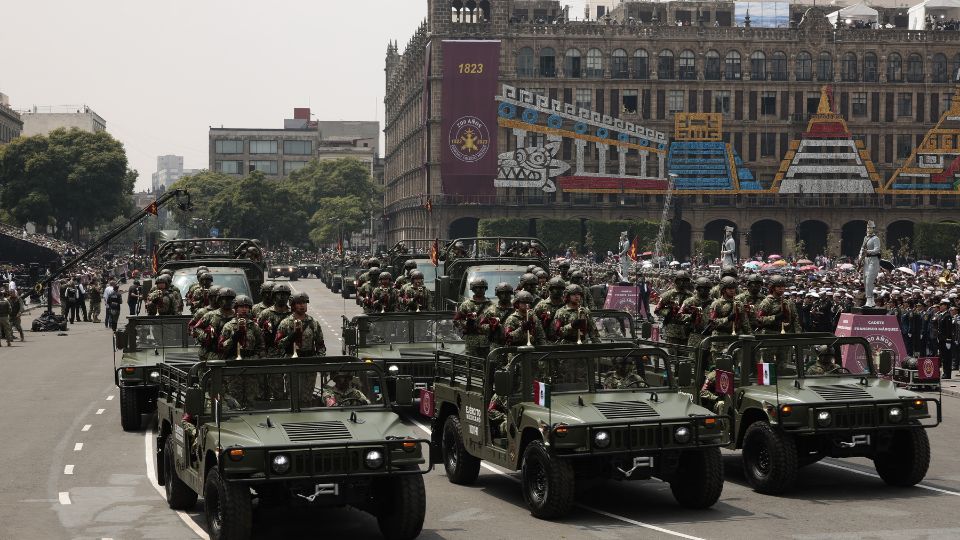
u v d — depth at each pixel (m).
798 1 194.50
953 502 21.72
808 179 160.38
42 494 22.52
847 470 25.34
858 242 171.50
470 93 154.00
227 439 17.41
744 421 23.36
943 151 161.25
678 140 159.50
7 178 175.88
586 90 159.75
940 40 162.38
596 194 160.50
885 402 22.44
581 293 22.98
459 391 23.41
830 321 50.28
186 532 19.27
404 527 17.88
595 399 20.77
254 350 20.78
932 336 42.81
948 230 154.62
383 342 32.94
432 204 158.50
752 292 25.94
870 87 162.50
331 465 17.22
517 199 158.62
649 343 25.92
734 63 162.12
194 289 33.31
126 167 178.50
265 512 20.88
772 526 19.66
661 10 174.88
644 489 23.19
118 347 30.27
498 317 23.39
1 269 102.88
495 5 157.75
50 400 36.75
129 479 24.02
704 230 163.50
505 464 21.41
